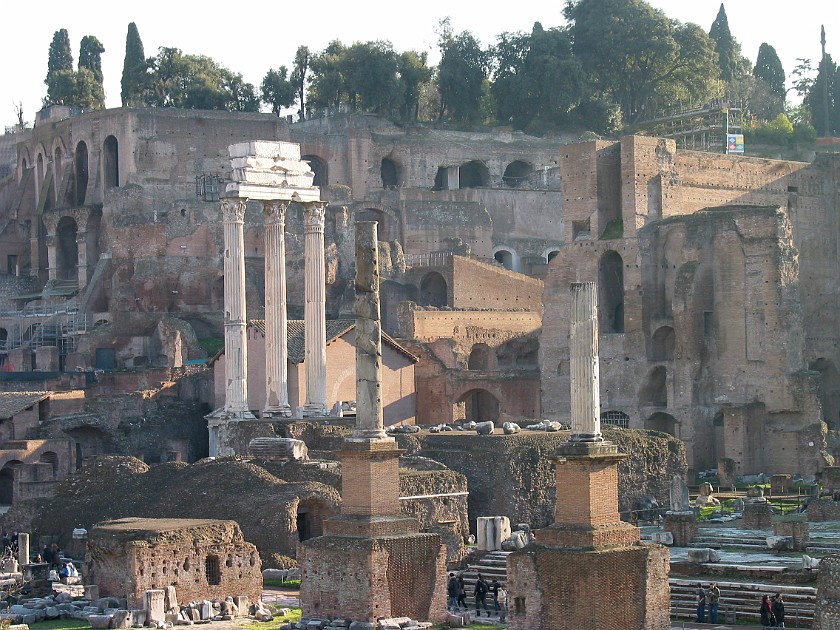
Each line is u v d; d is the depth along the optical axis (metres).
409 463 185.12
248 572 139.25
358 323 122.94
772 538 154.50
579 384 113.81
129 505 172.62
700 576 139.75
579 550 110.69
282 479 173.38
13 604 135.88
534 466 193.62
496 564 149.50
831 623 108.88
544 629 110.88
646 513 195.88
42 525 177.88
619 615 110.50
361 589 118.69
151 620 128.25
